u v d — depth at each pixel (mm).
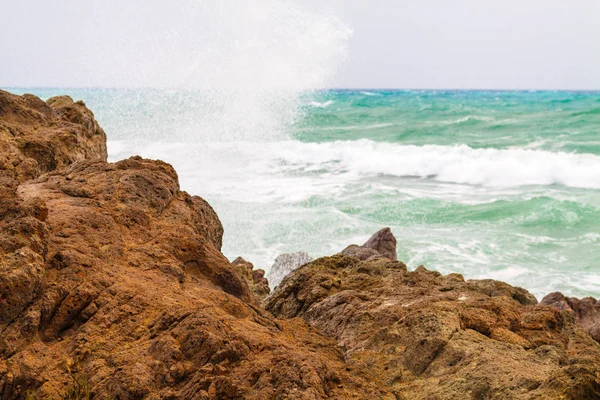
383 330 6371
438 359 5629
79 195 6621
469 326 6301
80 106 12352
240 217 20000
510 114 51688
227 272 6344
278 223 19531
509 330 6426
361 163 29016
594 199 23141
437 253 17406
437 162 28391
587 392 4391
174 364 4613
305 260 13680
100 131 12680
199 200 7730
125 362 4648
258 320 5719
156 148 26156
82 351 4758
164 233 6352
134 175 7000
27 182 7133
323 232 18969
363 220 20312
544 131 40812
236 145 27000
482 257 17188
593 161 28484
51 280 5180
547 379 4613
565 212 20750
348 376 4930
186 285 5883
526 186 26109
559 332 6840
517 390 4703
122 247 5930
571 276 15859
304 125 37844
